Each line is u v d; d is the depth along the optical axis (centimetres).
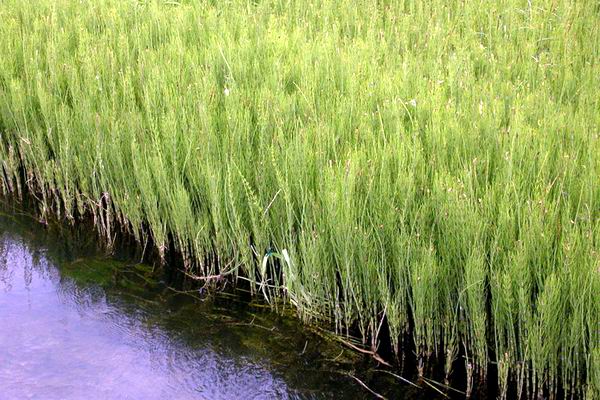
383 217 336
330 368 329
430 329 321
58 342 336
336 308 348
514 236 312
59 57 525
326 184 341
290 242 352
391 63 511
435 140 377
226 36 549
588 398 279
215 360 332
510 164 332
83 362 324
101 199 425
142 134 416
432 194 332
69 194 442
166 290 384
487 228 317
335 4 667
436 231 334
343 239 333
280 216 366
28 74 500
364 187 349
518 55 545
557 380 297
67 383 309
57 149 460
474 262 299
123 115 437
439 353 331
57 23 590
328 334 351
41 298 371
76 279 390
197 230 387
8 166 471
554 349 293
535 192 328
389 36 579
